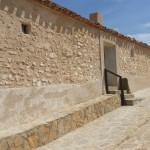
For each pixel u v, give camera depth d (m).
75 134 6.50
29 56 6.76
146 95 11.10
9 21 6.30
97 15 11.17
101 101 8.31
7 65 6.13
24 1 6.75
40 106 6.89
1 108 5.82
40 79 7.04
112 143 5.47
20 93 6.35
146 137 5.74
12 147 5.04
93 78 9.34
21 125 6.09
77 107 7.68
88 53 9.23
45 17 7.42
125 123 6.95
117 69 11.17
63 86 7.82
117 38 11.45
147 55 14.84
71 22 8.48
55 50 7.68
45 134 5.95
